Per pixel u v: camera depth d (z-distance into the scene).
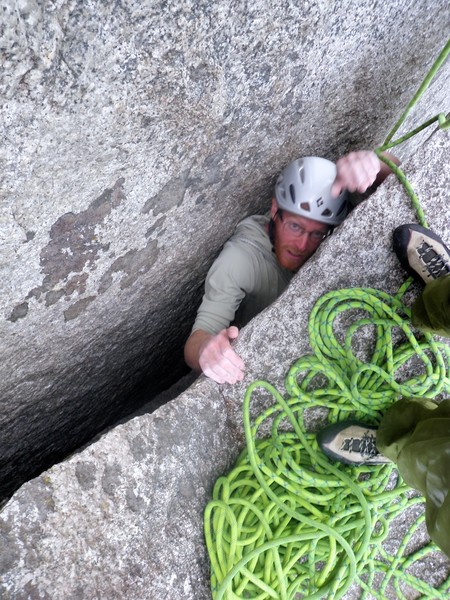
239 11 0.76
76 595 0.91
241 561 1.04
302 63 1.00
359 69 1.23
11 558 0.88
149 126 0.82
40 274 0.94
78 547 0.94
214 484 1.19
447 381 1.23
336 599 1.16
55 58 0.62
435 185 1.24
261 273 1.54
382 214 1.23
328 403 1.22
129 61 0.69
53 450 1.85
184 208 1.16
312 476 1.18
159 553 1.04
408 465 1.00
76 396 1.62
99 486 1.00
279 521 1.18
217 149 1.04
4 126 0.64
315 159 1.35
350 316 1.25
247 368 1.25
